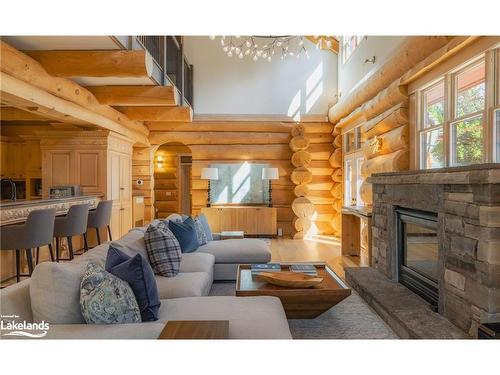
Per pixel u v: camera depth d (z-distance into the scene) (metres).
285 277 3.44
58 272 2.07
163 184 10.92
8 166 8.00
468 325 2.65
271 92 8.83
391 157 5.01
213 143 8.83
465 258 2.70
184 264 3.88
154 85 5.48
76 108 5.05
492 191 2.44
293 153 8.76
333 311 3.61
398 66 4.84
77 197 5.61
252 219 8.43
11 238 3.77
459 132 3.76
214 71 8.86
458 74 3.79
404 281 3.94
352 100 6.92
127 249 3.25
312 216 8.77
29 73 3.86
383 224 4.43
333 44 8.65
